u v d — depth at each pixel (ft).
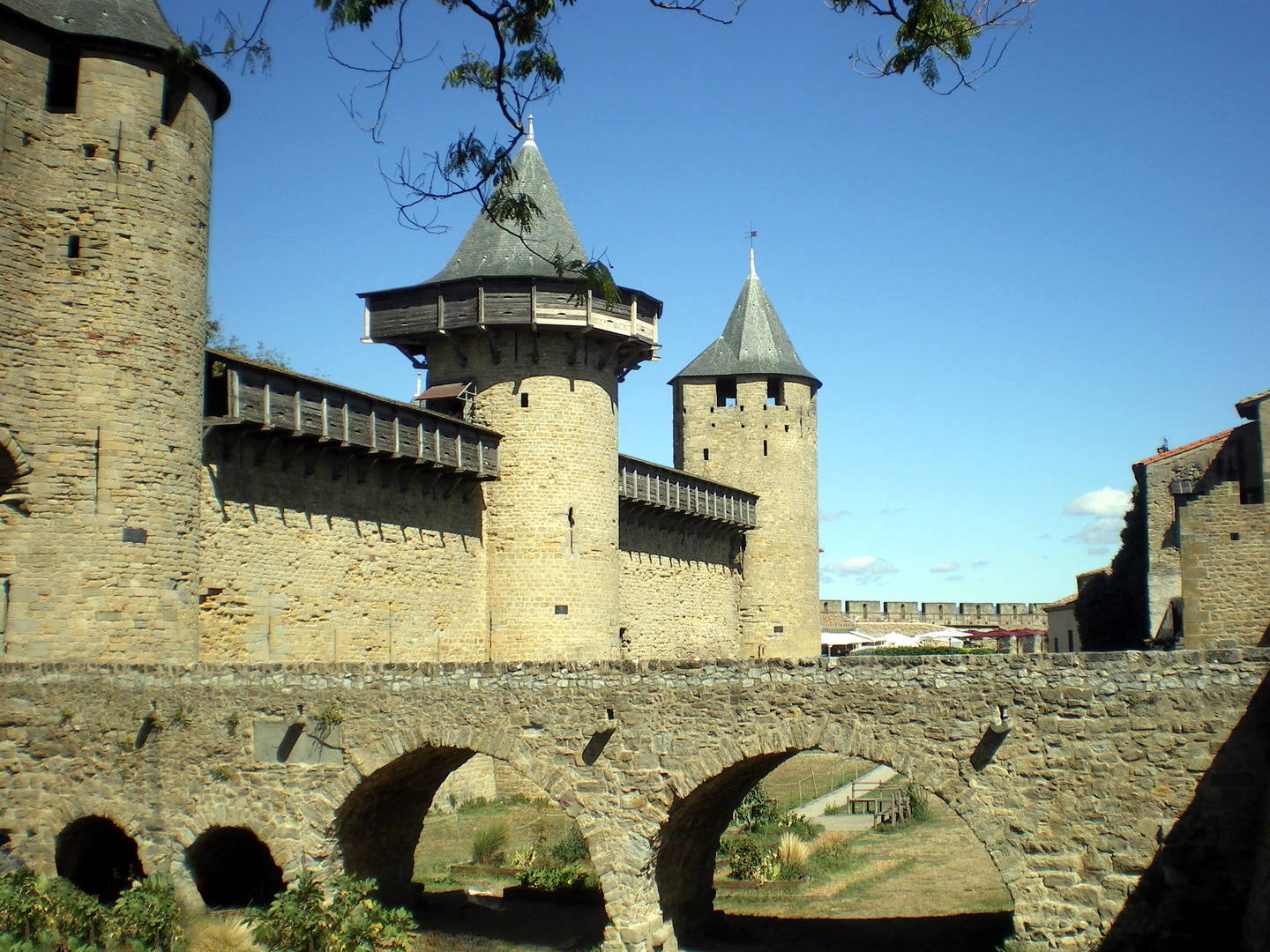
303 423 95.81
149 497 81.00
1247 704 52.90
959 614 269.85
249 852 77.97
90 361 79.56
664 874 66.28
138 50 83.05
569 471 124.26
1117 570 137.39
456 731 65.31
